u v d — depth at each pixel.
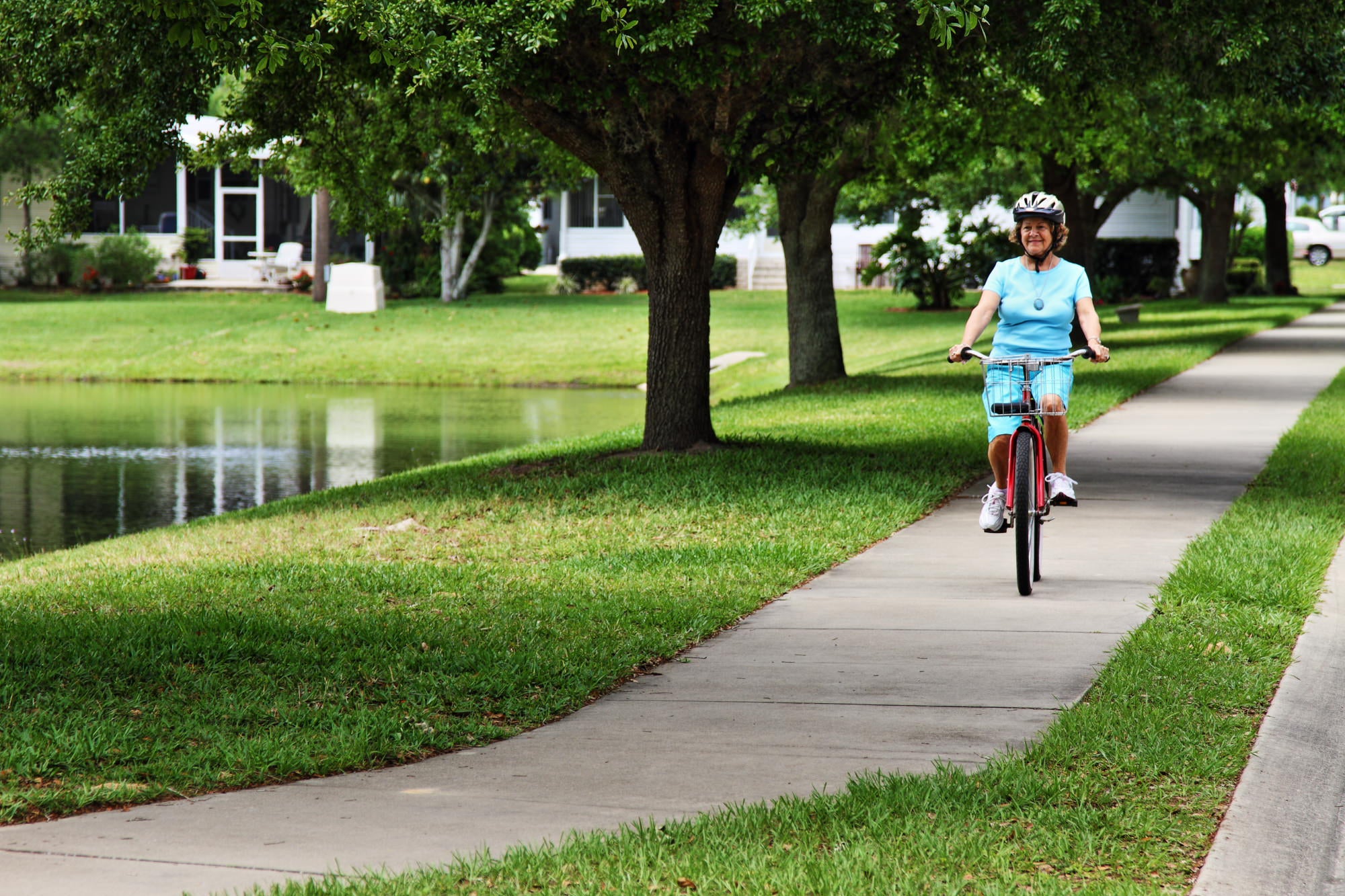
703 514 16.91
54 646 10.70
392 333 57.84
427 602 12.60
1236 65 21.50
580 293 74.94
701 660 10.45
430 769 8.07
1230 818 6.96
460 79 17.09
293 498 21.41
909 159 33.75
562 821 7.14
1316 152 42.47
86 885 6.29
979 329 11.93
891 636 10.95
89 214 20.34
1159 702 8.80
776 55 19.33
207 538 17.30
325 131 25.05
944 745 8.24
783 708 9.12
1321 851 6.61
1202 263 59.22
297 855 6.68
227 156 24.55
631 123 21.48
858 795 7.18
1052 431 12.32
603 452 22.78
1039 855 6.49
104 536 20.44
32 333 57.84
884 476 19.00
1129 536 14.93
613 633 11.16
